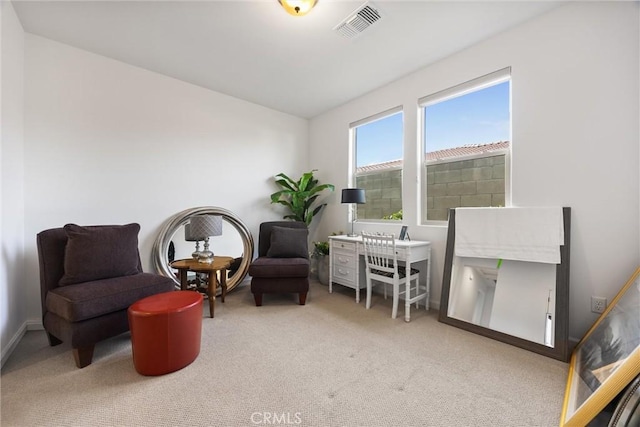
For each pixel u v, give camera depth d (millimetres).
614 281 1869
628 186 1818
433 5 2039
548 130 2127
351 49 2602
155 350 1657
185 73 3041
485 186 2584
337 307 2914
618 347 1418
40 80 2375
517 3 2021
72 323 1716
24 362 1812
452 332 2297
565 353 1840
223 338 2170
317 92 3549
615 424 1122
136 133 2895
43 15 2127
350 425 1290
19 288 2172
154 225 3016
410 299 2605
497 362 1831
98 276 2043
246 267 3596
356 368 1756
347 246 3244
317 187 3965
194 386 1566
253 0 1983
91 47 2555
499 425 1294
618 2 1837
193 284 3188
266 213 4008
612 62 1859
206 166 3412
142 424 1287
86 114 2604
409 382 1614
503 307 2188
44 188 2395
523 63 2244
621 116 1833
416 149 3033
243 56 2711
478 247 2359
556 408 1401
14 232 2094
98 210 2668
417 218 3037
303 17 2164
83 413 1351
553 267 2027
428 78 2906
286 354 1927
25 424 1276
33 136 2342
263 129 3980
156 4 2016
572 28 2010
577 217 2006
